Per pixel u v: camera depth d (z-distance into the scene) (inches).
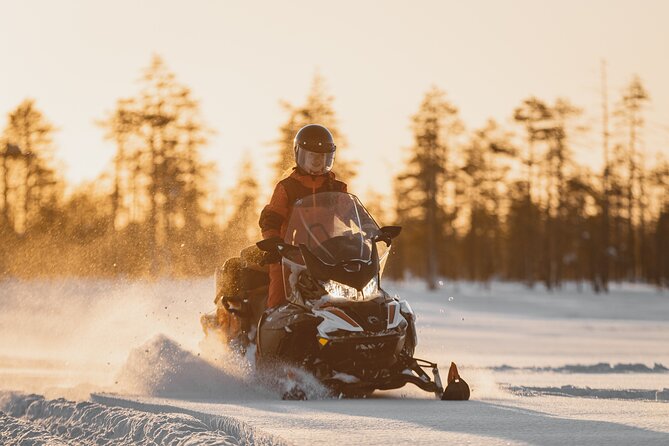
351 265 335.3
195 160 3334.2
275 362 343.3
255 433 229.5
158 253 1859.0
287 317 338.6
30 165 3329.2
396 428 235.0
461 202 4116.6
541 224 3806.6
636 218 4298.7
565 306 2625.5
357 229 351.3
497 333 1240.2
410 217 3996.1
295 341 337.4
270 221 366.3
